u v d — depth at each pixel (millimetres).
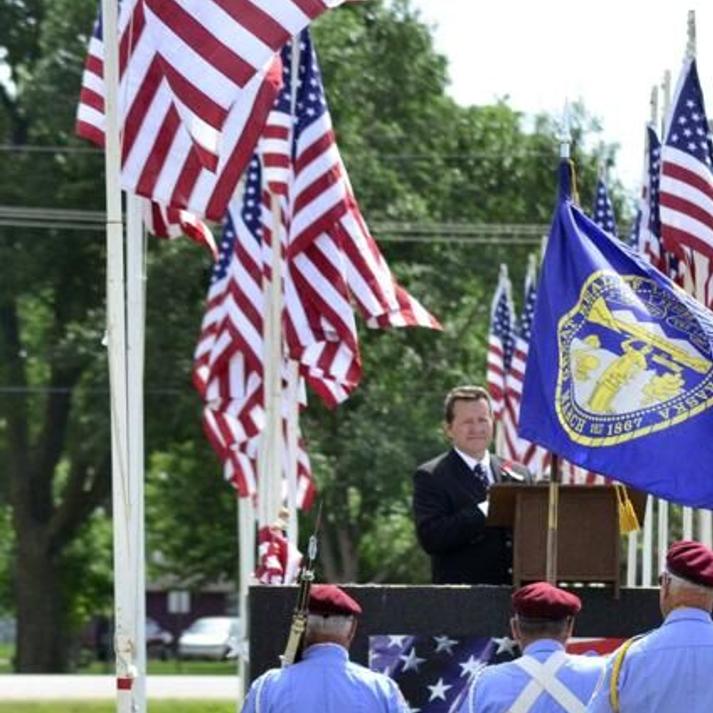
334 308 31953
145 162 24172
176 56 21891
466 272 93188
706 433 20156
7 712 62438
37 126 88188
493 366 58938
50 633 98562
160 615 167000
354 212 32219
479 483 23438
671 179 29812
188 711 60688
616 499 21094
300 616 17859
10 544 127312
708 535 32594
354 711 17562
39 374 100312
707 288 29656
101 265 90750
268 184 32688
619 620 21219
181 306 85875
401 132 93812
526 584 21141
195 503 103750
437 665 21141
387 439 89000
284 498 38500
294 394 38156
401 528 110250
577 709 17422
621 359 20469
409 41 92312
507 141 96000
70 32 86312
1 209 88438
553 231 21094
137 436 24766
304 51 32438
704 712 16438
